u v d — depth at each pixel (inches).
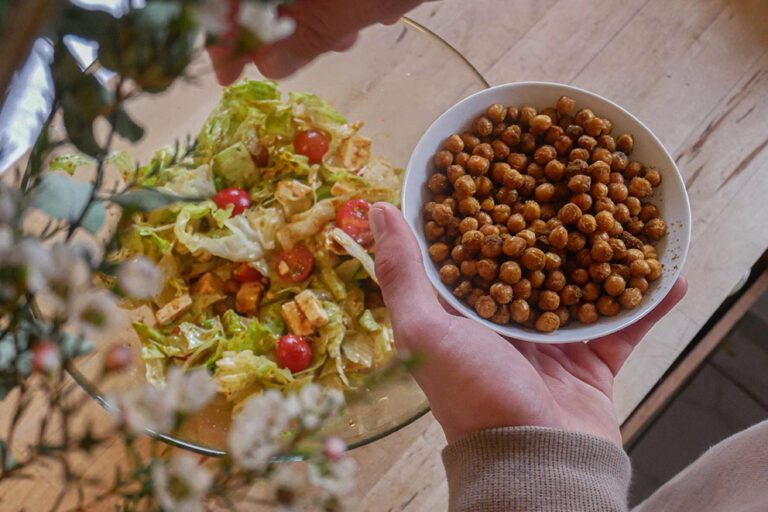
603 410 19.6
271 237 22.0
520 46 24.3
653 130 23.7
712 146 23.6
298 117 22.5
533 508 16.1
